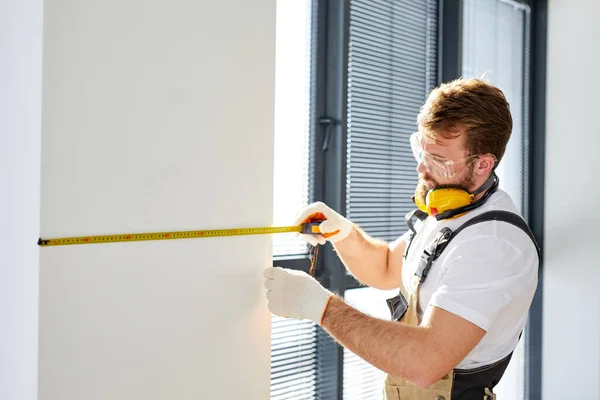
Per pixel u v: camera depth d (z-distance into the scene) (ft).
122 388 4.00
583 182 10.62
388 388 5.31
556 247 11.03
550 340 11.14
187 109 4.27
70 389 3.76
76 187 3.72
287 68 7.27
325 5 7.65
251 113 4.73
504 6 10.69
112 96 3.85
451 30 9.23
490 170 5.03
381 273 6.24
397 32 8.59
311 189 7.61
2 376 4.18
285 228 5.19
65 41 3.62
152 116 4.07
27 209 3.72
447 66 9.28
